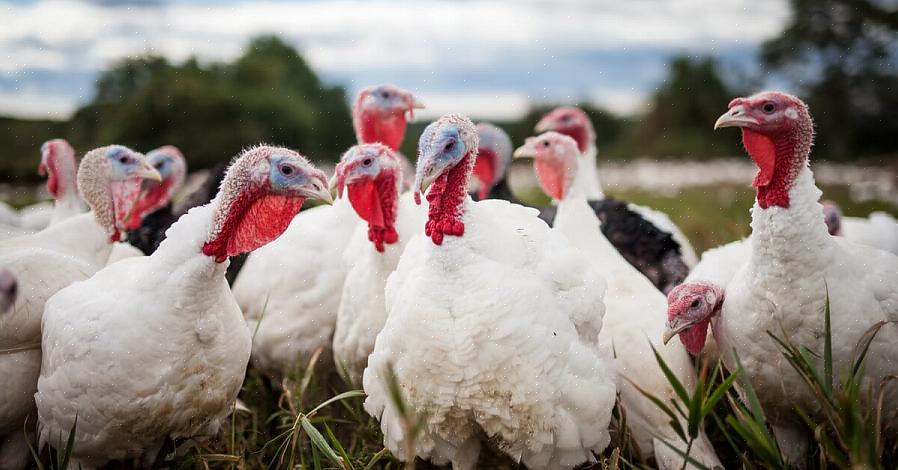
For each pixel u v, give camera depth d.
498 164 2.46
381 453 1.55
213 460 1.60
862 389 1.49
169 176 2.26
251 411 1.82
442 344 1.42
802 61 6.47
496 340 1.41
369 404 1.52
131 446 1.54
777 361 1.51
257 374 1.99
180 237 1.47
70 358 1.47
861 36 6.32
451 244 1.43
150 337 1.46
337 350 1.78
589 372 1.46
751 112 1.45
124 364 1.45
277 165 1.46
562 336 1.44
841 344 1.47
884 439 1.51
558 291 1.48
